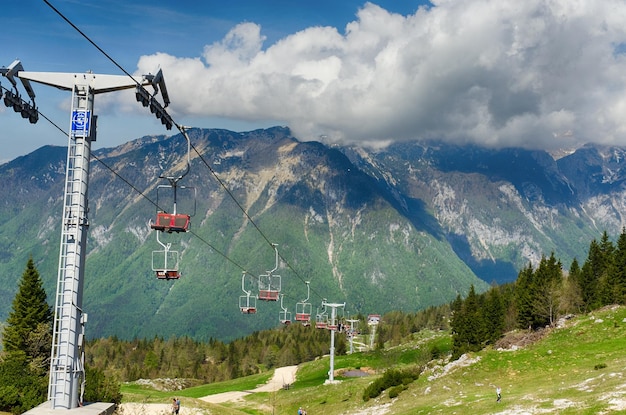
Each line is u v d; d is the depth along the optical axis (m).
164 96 32.81
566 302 134.25
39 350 107.81
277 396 142.12
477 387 93.56
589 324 110.12
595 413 59.19
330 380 148.62
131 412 93.44
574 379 83.75
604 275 144.62
